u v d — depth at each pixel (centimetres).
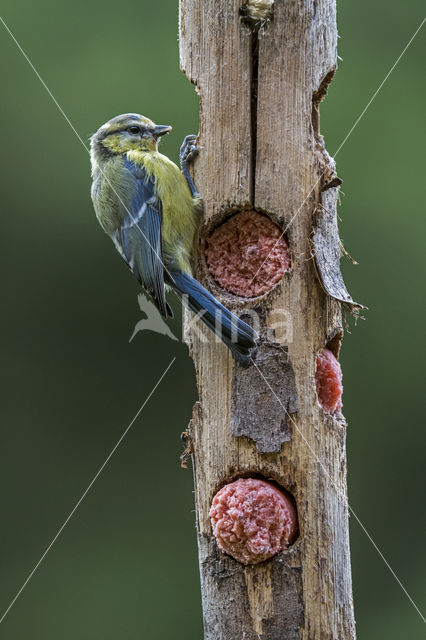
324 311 868
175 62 1775
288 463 856
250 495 844
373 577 1594
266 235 892
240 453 865
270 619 842
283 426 858
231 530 841
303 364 863
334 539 852
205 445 879
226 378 872
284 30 878
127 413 1659
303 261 870
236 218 902
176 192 910
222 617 855
